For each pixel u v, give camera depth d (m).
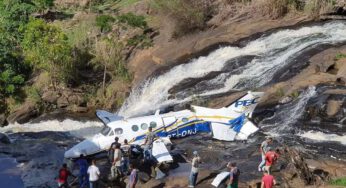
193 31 40.84
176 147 25.55
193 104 30.47
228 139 26.08
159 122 26.09
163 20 42.12
